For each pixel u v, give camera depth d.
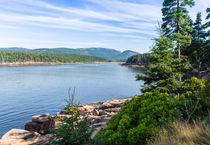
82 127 6.40
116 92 44.47
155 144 3.84
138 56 165.00
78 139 5.80
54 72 100.69
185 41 18.80
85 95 40.22
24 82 59.06
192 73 25.28
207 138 2.99
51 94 40.31
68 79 69.38
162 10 20.25
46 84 55.72
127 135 5.30
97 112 19.19
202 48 24.97
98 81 65.19
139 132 4.81
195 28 27.23
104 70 126.25
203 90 5.83
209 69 25.16
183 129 3.78
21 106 29.61
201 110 4.84
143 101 6.68
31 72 97.75
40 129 15.49
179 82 11.71
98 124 12.80
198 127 3.54
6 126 19.94
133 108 6.72
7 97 36.62
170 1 19.25
